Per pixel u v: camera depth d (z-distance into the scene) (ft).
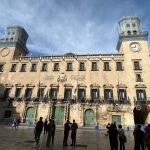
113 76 167.32
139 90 157.79
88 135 92.53
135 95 155.43
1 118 164.86
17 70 186.39
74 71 175.22
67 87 168.96
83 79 170.19
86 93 163.53
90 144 59.31
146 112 151.74
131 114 149.28
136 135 41.42
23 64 189.98
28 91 174.50
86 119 154.30
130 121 147.23
